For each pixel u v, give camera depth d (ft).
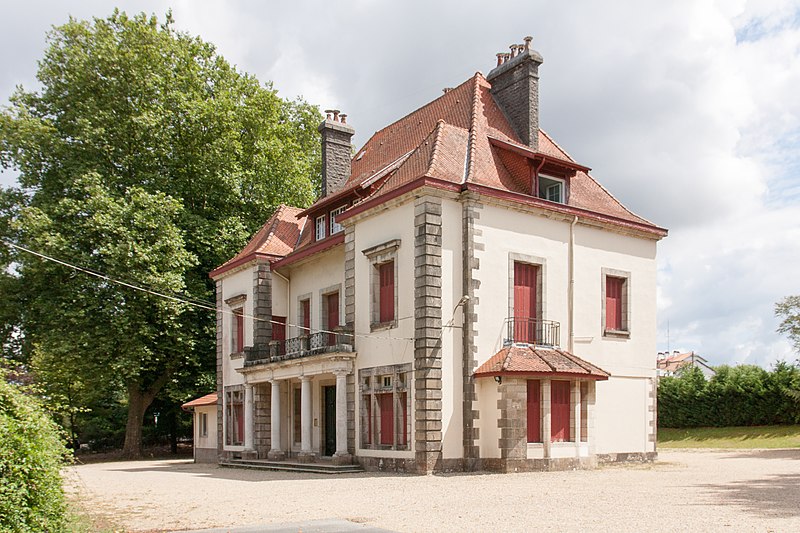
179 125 116.16
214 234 114.73
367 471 69.21
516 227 71.77
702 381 136.56
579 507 39.93
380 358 70.23
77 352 102.63
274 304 94.17
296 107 143.54
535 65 81.87
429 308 65.10
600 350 77.46
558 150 84.69
